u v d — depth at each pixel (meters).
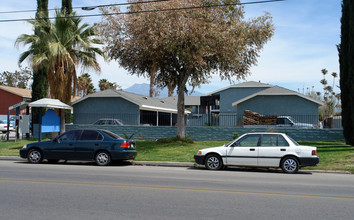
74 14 21.55
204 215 6.07
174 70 19.92
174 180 10.09
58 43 20.33
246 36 19.42
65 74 21.25
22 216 5.97
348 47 18.28
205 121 38.84
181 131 20.70
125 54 19.44
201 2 17.94
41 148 14.31
